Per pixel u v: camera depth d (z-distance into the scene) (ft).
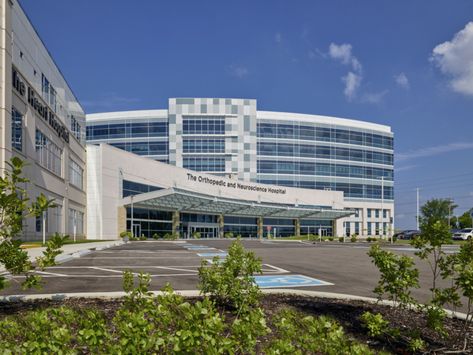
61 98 125.39
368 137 293.64
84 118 157.89
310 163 270.46
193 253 73.61
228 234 199.00
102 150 153.38
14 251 16.83
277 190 236.63
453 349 15.67
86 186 152.56
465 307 25.23
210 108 254.47
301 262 58.29
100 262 53.62
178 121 251.19
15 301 21.94
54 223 113.39
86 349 12.87
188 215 191.93
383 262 17.97
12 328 11.99
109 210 153.79
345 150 282.97
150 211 168.45
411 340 15.62
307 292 26.48
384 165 299.79
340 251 89.30
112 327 14.93
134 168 166.40
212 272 21.01
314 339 11.18
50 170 110.42
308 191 252.62
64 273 39.65
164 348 10.17
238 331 10.69
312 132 273.75
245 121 257.75
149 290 28.50
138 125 253.85
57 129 119.34
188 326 9.56
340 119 283.59
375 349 15.34
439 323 15.92
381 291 18.44
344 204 277.23
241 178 252.83
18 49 87.35
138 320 9.88
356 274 43.01
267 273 42.93
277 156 263.49
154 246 102.53
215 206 191.01
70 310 14.66
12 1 81.05
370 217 288.51
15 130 85.76
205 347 9.45
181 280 34.83
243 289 20.02
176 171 187.42
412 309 21.42
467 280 14.64
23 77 90.33
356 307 22.20
